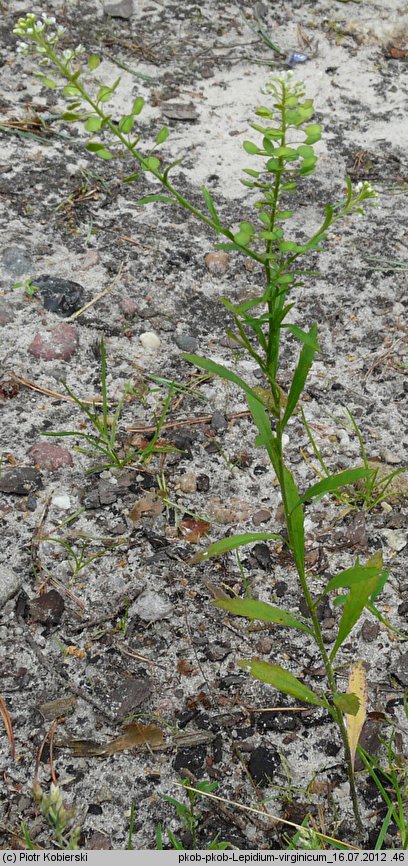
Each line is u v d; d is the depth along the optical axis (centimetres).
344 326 68
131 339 66
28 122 80
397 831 49
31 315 66
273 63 91
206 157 79
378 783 48
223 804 49
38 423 61
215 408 63
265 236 41
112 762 50
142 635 54
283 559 57
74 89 41
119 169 77
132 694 52
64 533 57
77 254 70
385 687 53
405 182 79
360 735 51
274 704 52
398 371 66
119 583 56
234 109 85
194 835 48
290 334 67
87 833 48
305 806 49
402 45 96
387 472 61
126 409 63
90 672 53
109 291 68
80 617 54
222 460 61
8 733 51
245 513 59
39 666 53
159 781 50
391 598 56
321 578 56
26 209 73
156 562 56
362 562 57
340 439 62
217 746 51
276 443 45
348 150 82
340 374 66
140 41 91
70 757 50
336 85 89
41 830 48
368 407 64
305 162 41
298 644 54
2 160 76
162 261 71
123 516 58
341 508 59
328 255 72
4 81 84
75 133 80
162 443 61
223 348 66
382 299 70
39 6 91
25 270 68
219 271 70
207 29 94
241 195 76
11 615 54
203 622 55
